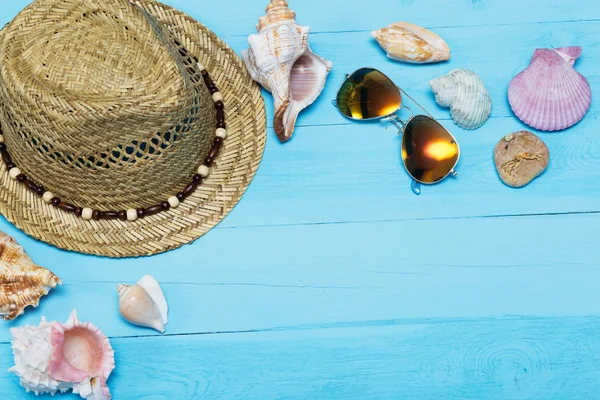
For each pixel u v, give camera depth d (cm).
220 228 105
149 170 100
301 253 106
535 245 107
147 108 96
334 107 110
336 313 105
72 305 103
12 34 98
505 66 112
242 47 111
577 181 109
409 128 107
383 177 108
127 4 98
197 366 103
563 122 109
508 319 106
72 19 98
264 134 107
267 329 104
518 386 104
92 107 95
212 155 105
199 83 102
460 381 104
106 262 104
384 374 104
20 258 101
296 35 105
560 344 105
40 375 97
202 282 104
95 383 99
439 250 107
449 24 113
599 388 104
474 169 109
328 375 104
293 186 107
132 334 103
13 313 101
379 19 113
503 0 113
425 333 105
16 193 103
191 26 109
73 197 102
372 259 106
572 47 111
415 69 112
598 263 107
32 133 97
